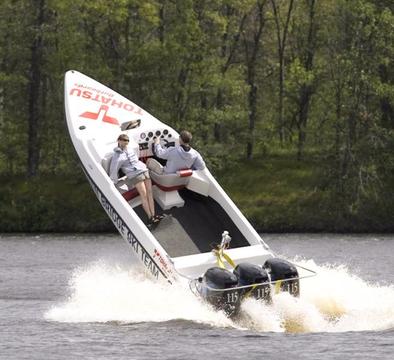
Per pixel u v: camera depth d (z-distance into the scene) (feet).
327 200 622.54
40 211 635.25
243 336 183.62
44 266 334.24
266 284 187.93
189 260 200.75
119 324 195.42
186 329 189.47
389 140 644.69
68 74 264.52
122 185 227.61
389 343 178.60
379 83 639.35
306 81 654.53
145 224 226.58
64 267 329.72
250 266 188.96
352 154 635.66
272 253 204.95
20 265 339.77
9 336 189.16
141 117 257.75
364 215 612.70
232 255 202.49
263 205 626.23
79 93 260.42
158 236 221.66
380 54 642.22
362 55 641.81
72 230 626.23
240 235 219.41
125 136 224.94
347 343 178.81
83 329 192.34
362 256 385.09
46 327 196.75
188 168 228.43
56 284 274.57
